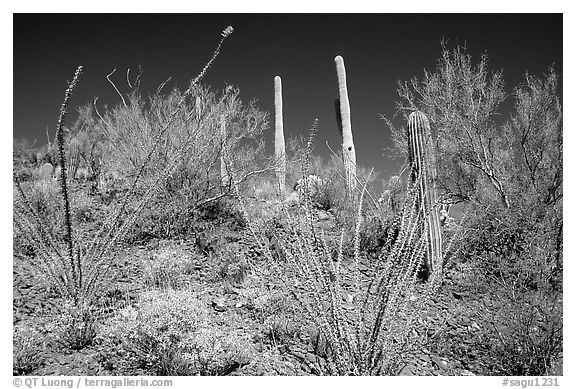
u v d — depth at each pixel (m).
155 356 3.13
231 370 3.18
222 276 4.79
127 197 4.52
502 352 3.55
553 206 4.52
